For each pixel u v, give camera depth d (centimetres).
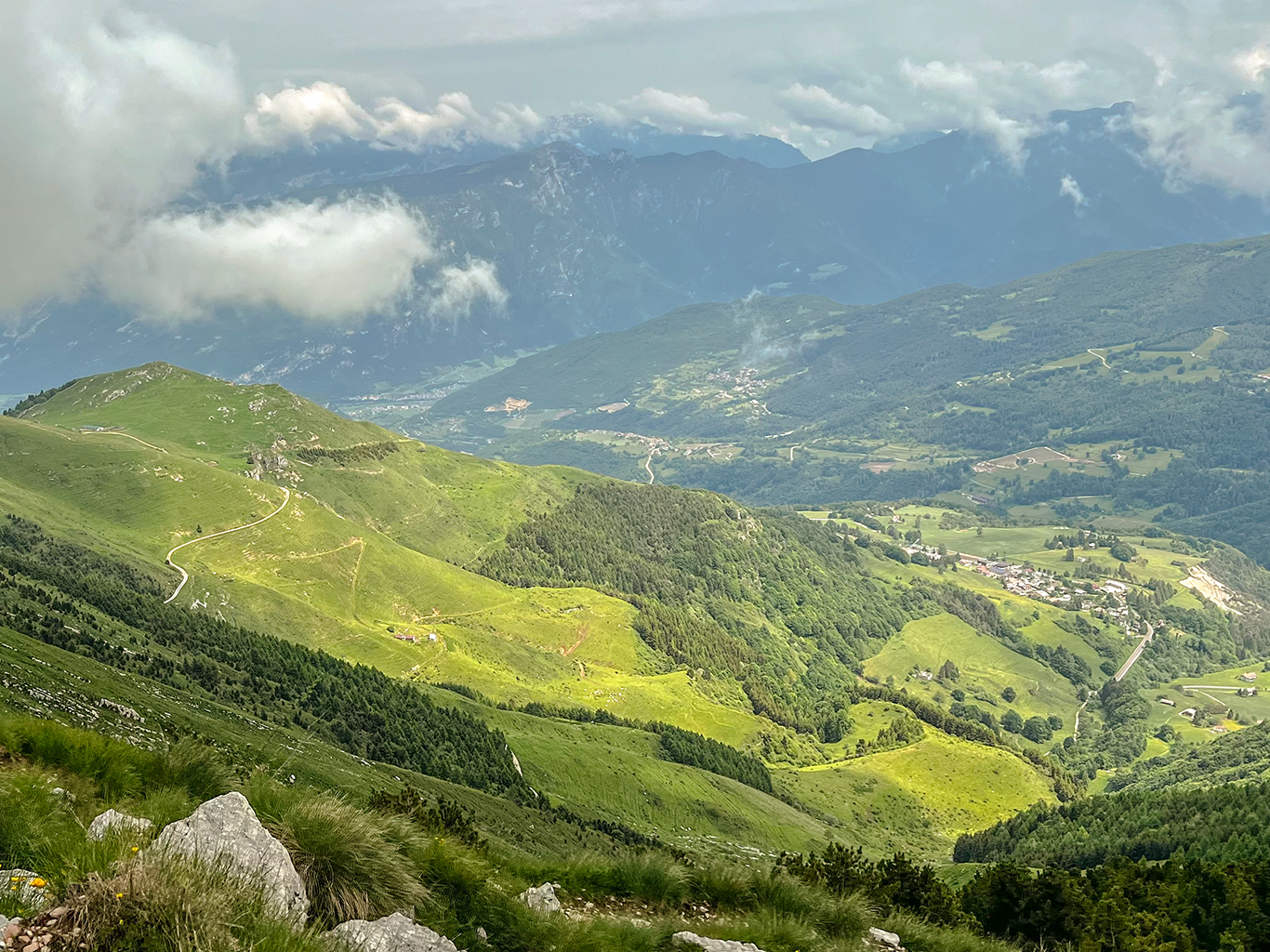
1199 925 5569
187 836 1355
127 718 7569
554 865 2381
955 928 2934
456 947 1540
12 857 1266
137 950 1078
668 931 1958
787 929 2112
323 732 13712
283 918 1280
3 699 5612
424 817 2495
